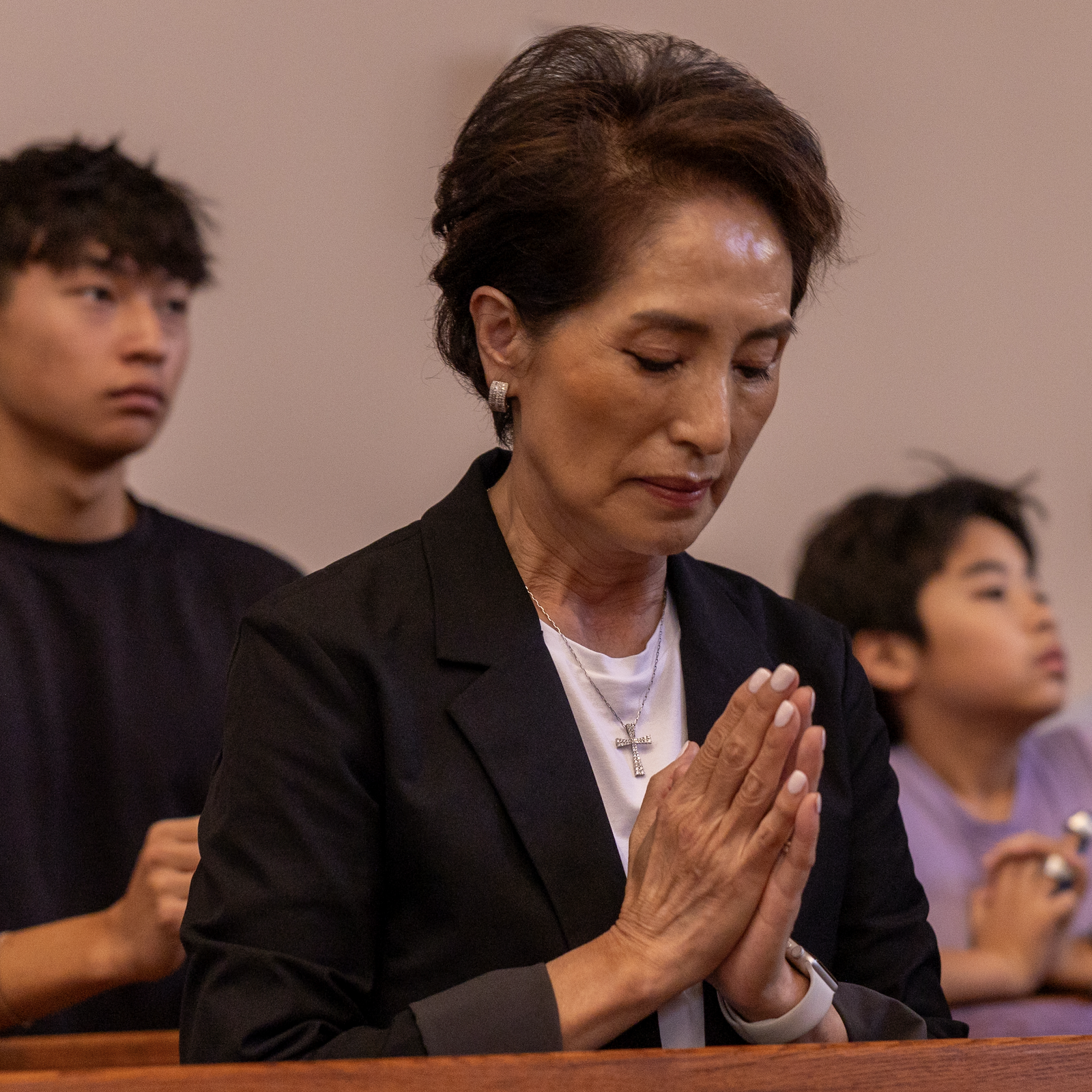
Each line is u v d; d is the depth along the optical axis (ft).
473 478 7.44
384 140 18.65
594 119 6.46
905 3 21.08
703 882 6.20
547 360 6.48
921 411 20.62
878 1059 5.56
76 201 13.32
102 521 13.89
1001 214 21.12
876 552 16.08
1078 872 15.25
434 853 6.35
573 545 7.06
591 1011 5.97
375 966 6.48
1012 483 20.75
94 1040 10.13
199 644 13.89
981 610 15.74
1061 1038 5.81
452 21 19.06
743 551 19.90
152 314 13.60
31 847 12.53
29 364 13.26
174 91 18.01
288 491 17.98
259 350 18.01
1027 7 21.42
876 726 7.69
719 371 6.27
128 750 13.21
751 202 6.39
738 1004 6.44
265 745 6.42
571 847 6.45
